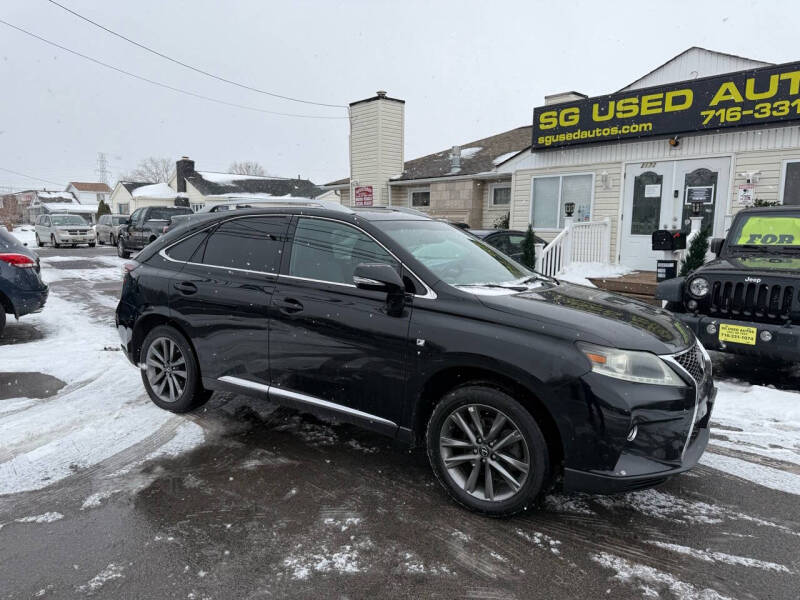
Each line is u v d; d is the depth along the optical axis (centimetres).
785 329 485
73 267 1680
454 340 308
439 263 358
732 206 1037
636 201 1171
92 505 316
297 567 264
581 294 372
